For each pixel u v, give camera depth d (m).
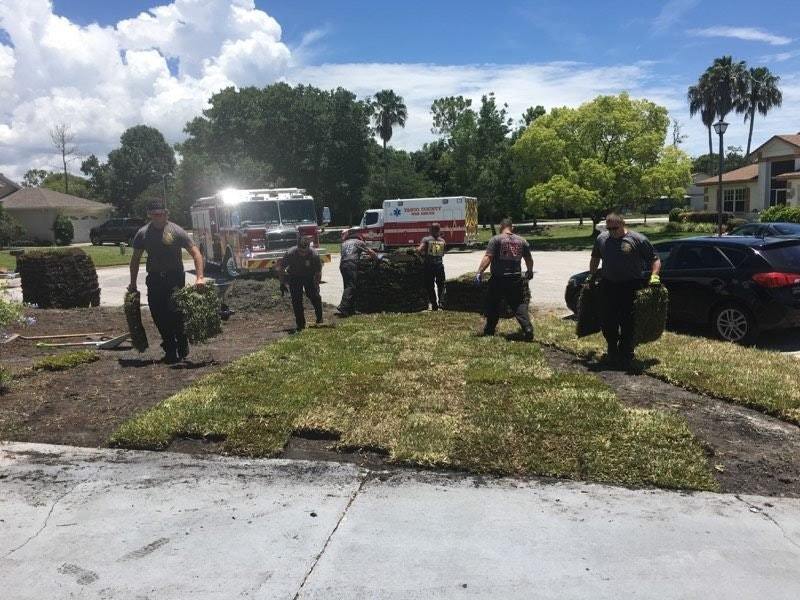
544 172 35.78
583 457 4.38
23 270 13.17
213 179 42.75
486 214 43.22
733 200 45.41
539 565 3.17
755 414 5.32
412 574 3.10
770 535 3.45
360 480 4.19
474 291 11.38
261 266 17.19
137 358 7.65
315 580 3.06
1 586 3.04
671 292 8.98
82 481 4.22
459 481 4.16
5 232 42.72
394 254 12.09
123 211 94.19
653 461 4.30
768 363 6.88
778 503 3.82
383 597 2.92
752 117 66.38
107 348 8.59
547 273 19.12
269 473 4.32
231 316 11.70
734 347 7.76
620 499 3.87
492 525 3.57
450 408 5.43
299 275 9.86
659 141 33.44
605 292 6.98
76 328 10.75
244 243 17.20
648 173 33.34
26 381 6.41
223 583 3.04
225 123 47.16
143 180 93.75
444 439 4.70
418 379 6.38
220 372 6.72
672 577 3.06
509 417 5.13
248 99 47.06
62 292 13.24
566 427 4.89
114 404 5.70
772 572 3.11
